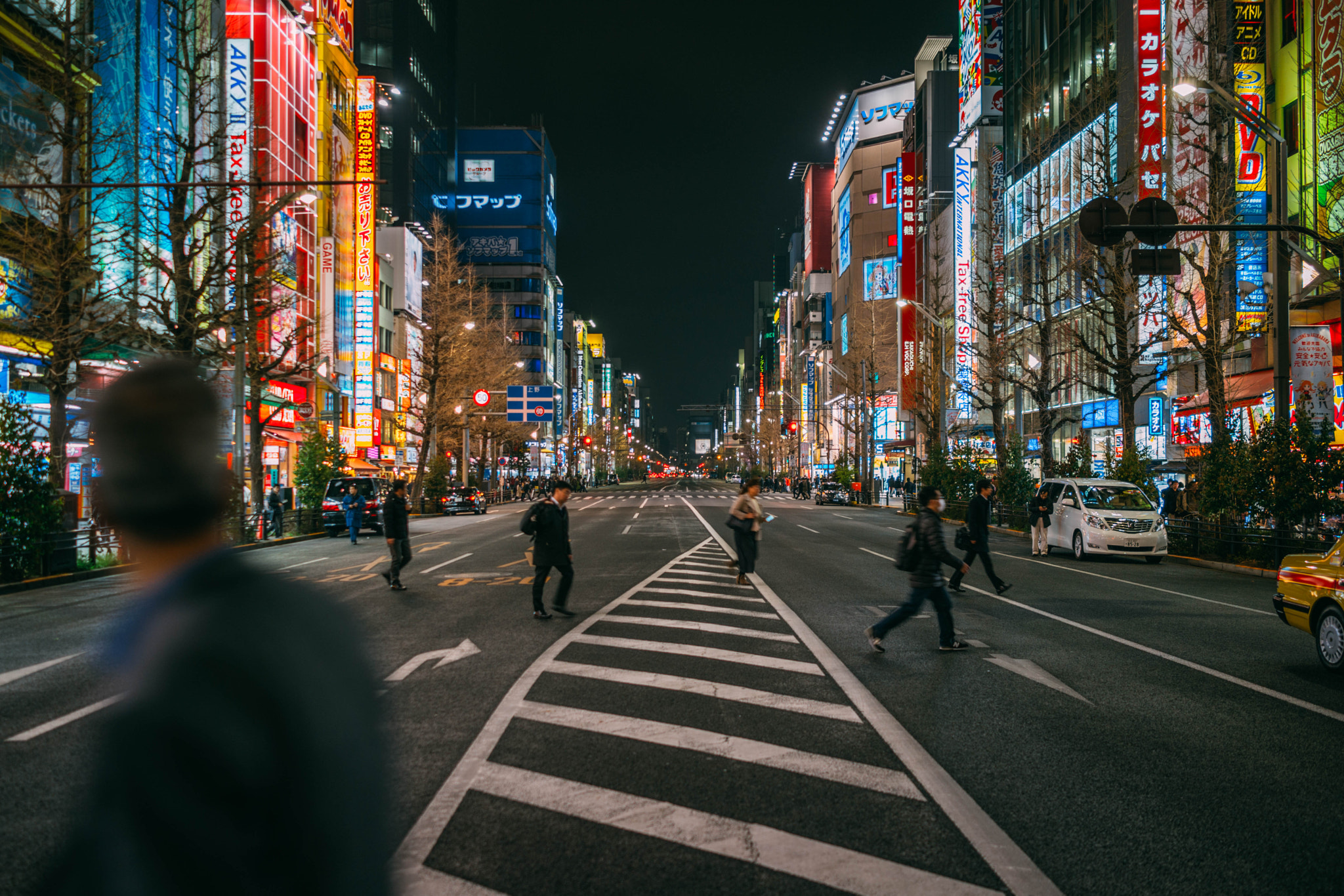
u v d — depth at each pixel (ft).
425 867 11.67
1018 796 14.65
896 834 13.02
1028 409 139.03
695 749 17.24
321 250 137.39
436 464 145.38
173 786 3.40
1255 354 76.95
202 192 76.13
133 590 4.10
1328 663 24.34
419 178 253.44
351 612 4.66
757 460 438.40
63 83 54.90
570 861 11.95
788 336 418.31
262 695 3.58
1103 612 36.17
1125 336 74.49
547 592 41.47
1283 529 52.03
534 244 345.72
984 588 44.32
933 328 131.54
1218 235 65.21
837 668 24.91
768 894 11.00
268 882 3.53
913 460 149.48
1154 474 77.00
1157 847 12.57
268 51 116.98
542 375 343.05
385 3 243.40
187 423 4.09
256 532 77.77
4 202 59.67
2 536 45.85
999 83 151.23
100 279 65.00
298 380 124.47
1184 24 83.10
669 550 66.33
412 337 188.65
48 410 70.49
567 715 19.66
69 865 3.65
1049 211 126.82
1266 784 15.26
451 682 22.84
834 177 328.49
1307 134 71.77
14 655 27.14
